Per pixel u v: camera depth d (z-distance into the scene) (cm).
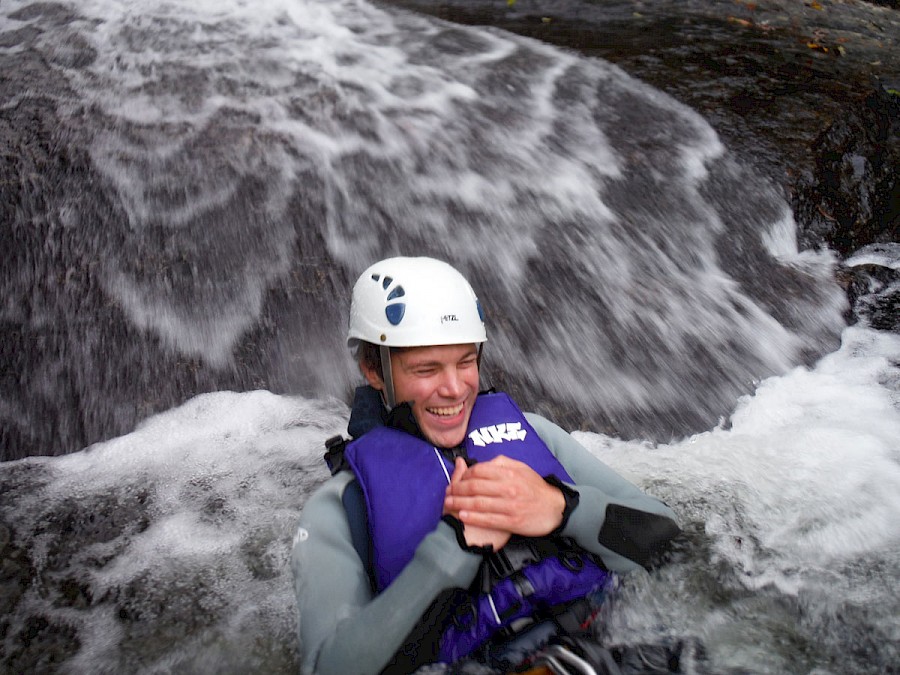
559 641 100
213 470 160
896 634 115
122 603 129
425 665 98
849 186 264
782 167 252
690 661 109
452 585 93
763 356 199
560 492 102
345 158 235
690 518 140
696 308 208
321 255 205
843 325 216
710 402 186
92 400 176
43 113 235
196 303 191
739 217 238
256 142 234
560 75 301
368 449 111
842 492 148
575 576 104
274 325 190
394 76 292
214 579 133
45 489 157
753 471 156
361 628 91
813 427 173
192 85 266
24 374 177
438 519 104
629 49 331
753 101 286
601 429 178
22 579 133
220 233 205
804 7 414
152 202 209
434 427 112
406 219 219
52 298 188
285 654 118
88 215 203
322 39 323
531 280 208
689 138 263
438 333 109
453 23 357
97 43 293
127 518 148
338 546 103
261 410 175
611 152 256
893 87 316
